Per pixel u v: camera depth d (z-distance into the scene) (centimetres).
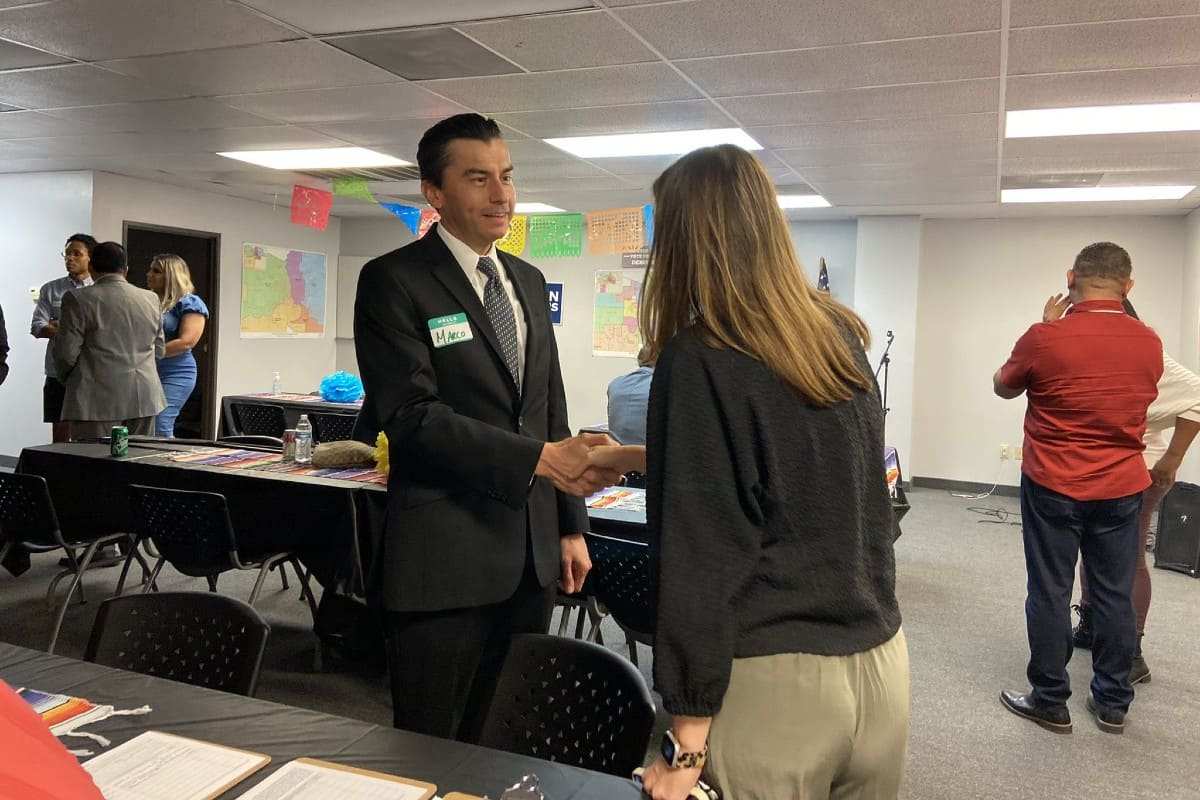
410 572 158
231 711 136
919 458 834
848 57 359
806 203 742
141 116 518
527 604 176
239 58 394
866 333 115
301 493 335
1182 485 520
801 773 100
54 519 348
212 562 331
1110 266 285
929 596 462
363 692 319
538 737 154
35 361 745
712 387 100
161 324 479
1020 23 314
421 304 159
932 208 749
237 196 851
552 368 186
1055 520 293
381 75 411
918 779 265
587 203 798
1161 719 312
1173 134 469
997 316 802
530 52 367
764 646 100
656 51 361
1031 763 277
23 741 57
